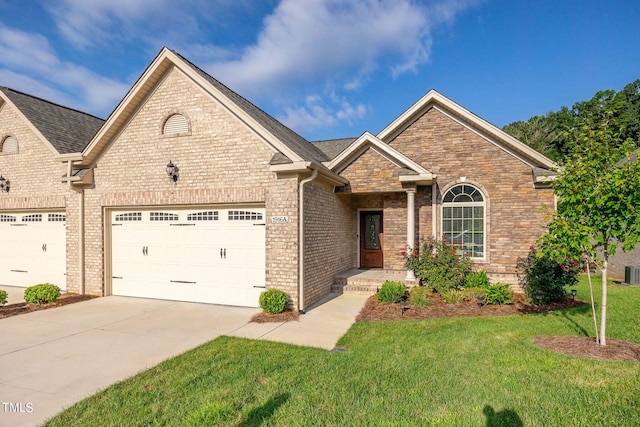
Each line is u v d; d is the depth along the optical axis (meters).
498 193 11.12
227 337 6.59
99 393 4.31
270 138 8.62
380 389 4.18
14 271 12.17
